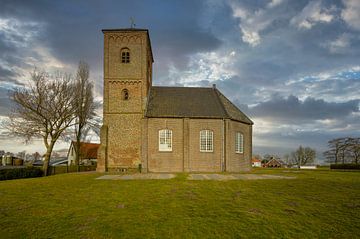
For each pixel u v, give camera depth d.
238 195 17.14
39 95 40.88
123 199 16.09
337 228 11.22
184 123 35.81
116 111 38.25
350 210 13.62
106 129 37.47
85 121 48.75
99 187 20.42
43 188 20.41
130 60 39.19
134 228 11.11
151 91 41.06
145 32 39.59
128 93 38.69
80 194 17.72
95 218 12.38
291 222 11.88
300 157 99.56
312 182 22.78
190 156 35.56
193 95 40.81
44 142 41.78
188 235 10.41
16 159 76.38
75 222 11.87
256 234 10.53
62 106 42.78
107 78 38.78
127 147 37.59
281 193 17.78
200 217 12.45
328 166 82.12
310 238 10.24
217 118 36.56
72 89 44.59
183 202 15.26
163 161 35.25
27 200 16.06
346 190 18.92
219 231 10.80
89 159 78.75
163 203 15.05
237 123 38.78
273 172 36.69
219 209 13.80
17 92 40.28
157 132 35.62
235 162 37.66
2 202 15.56
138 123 38.03
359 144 75.88
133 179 25.28
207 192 18.11
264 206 14.41
